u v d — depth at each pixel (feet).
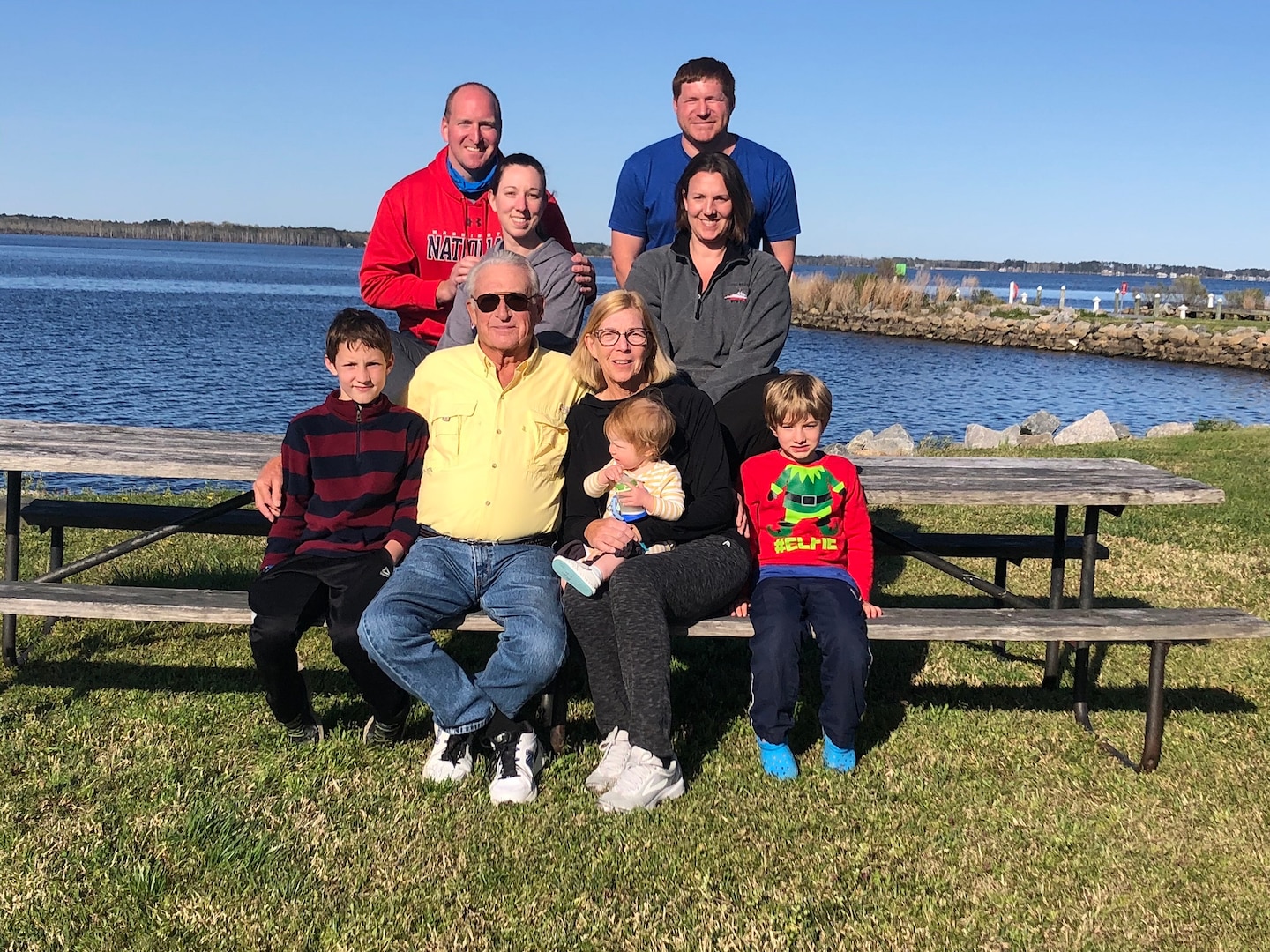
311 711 12.59
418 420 12.84
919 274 198.90
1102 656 16.85
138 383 78.64
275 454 13.89
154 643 15.98
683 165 18.13
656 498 12.19
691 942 9.20
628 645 11.48
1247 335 122.62
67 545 20.63
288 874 9.96
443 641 16.79
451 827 10.91
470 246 17.13
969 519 24.81
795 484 12.91
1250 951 9.30
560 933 9.27
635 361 12.59
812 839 10.95
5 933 8.98
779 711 12.12
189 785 11.52
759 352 14.82
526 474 12.55
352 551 12.44
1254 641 17.35
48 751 12.12
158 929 9.11
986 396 90.12
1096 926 9.62
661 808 11.43
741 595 13.15
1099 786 12.35
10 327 119.34
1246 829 11.39
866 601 12.91
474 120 16.26
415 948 9.04
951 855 10.75
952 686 15.64
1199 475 30.17
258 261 613.93
